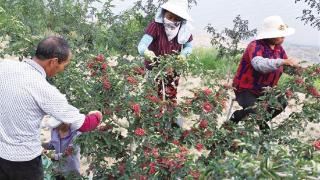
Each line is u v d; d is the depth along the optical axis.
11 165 3.29
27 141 3.28
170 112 4.00
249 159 2.36
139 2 7.27
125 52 6.55
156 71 4.24
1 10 5.34
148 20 7.07
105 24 6.72
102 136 3.93
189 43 5.08
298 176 2.23
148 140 3.87
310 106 4.49
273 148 2.56
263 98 4.48
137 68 4.08
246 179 2.28
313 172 2.26
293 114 4.55
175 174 3.49
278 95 4.42
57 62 3.26
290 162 2.30
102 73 3.93
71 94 4.24
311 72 4.48
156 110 3.96
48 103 3.16
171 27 4.86
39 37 4.71
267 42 4.82
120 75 3.98
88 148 3.91
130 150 4.03
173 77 4.63
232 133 4.24
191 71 4.46
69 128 3.91
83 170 5.07
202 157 4.16
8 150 3.26
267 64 4.59
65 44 3.28
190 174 3.39
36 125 3.26
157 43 4.95
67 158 4.16
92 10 6.86
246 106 4.91
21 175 3.34
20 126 3.21
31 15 7.11
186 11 4.80
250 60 4.77
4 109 3.18
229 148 4.19
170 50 4.94
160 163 3.65
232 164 2.35
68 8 6.96
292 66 4.57
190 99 4.10
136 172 3.81
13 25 4.75
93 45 5.73
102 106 3.88
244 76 4.93
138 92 3.95
